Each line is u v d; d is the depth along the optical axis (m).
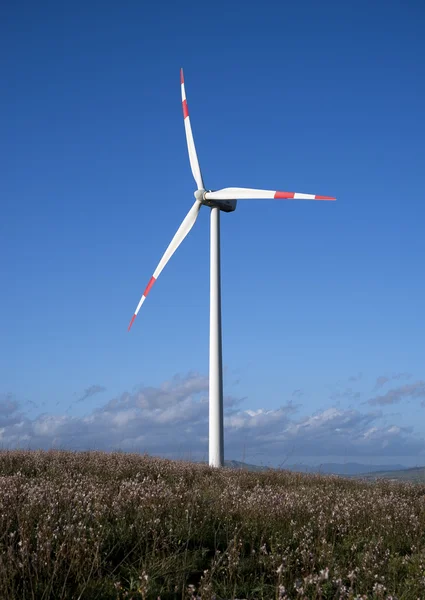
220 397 25.89
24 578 6.36
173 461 19.06
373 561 7.70
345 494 13.98
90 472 14.63
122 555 7.79
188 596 6.29
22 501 9.15
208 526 8.96
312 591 6.82
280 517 9.65
